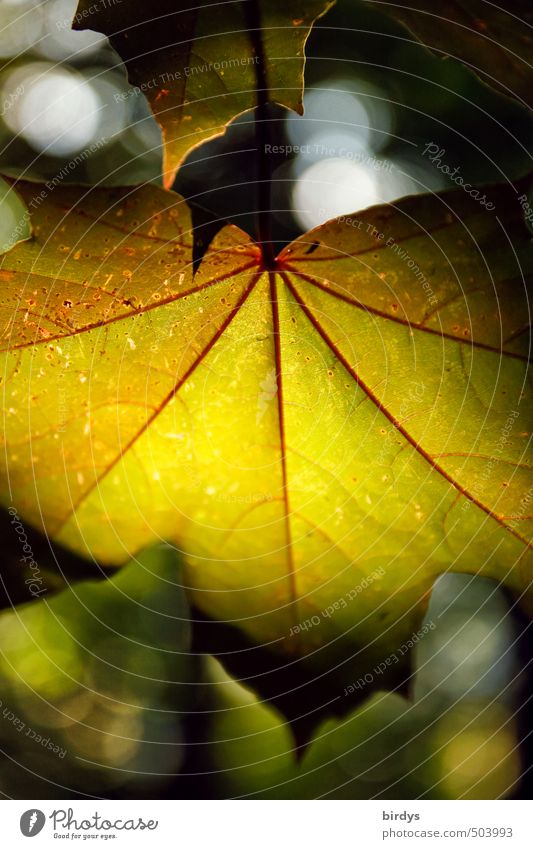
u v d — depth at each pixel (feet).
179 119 1.18
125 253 1.20
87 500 1.22
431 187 1.47
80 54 1.51
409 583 1.23
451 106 1.48
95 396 1.21
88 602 1.55
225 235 1.20
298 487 1.23
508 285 1.20
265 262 1.21
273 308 1.22
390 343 1.22
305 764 1.60
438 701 1.63
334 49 1.50
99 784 1.60
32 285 1.19
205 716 1.62
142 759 1.61
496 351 1.21
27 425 1.21
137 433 1.22
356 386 1.23
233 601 1.22
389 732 1.63
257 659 1.22
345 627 1.22
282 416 1.24
